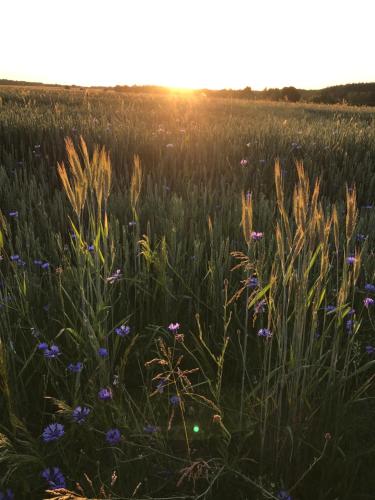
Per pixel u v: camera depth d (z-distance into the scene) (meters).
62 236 3.76
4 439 1.64
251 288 2.74
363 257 3.01
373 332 2.61
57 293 2.66
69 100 20.36
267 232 3.43
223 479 1.84
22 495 1.79
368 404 2.17
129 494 1.75
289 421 1.87
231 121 12.61
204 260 3.33
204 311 2.92
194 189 4.81
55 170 5.88
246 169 5.88
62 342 2.55
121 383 2.03
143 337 2.64
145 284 2.83
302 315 1.81
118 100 21.78
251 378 2.41
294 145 7.00
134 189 2.62
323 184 5.55
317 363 1.92
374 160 7.09
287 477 1.84
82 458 1.87
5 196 4.36
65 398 2.21
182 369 2.53
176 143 7.04
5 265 3.16
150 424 2.03
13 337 2.44
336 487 1.81
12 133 7.27
